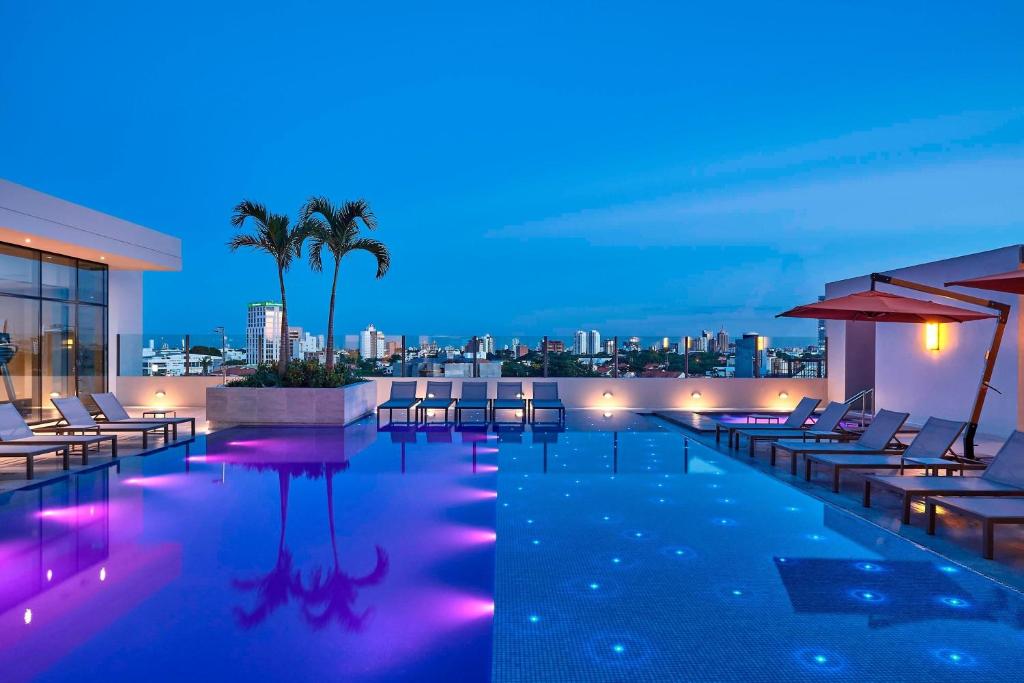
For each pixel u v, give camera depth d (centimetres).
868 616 352
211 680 288
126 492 671
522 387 1593
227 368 1631
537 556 456
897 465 669
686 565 438
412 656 313
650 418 1439
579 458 895
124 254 1346
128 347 1664
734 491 677
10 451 725
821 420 973
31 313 1227
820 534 517
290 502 627
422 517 571
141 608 370
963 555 469
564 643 318
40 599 383
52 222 1123
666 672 289
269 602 379
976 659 304
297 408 1266
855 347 1562
